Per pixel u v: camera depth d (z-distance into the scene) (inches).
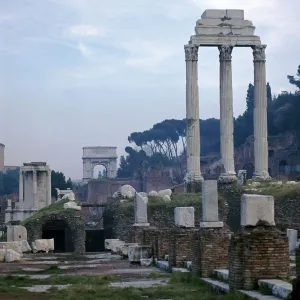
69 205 3459.6
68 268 1809.8
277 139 7357.3
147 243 2123.5
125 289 1194.6
